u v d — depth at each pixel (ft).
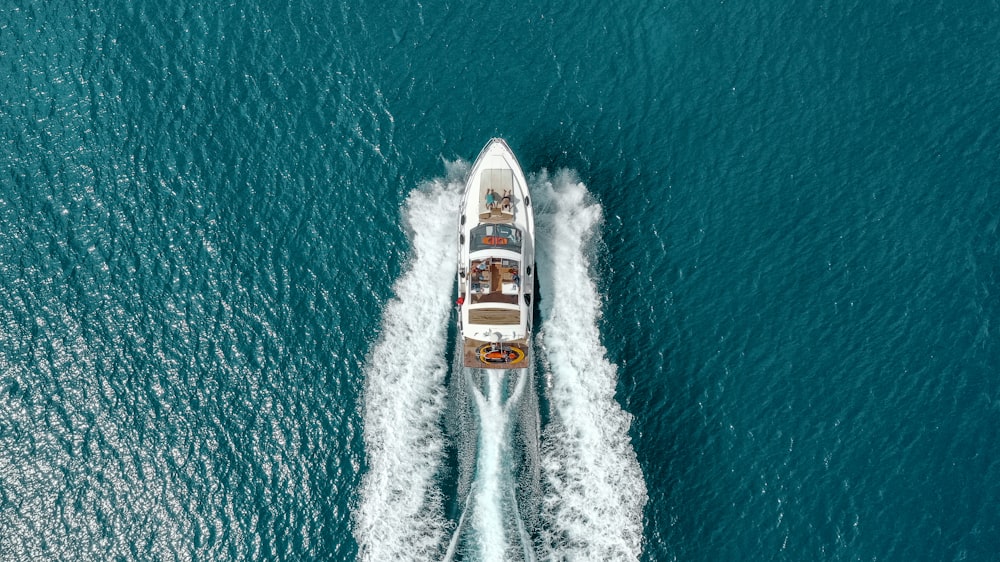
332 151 199.72
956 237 194.08
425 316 189.88
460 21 208.33
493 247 177.68
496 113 201.46
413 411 184.34
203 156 199.62
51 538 177.17
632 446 183.32
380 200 196.65
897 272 192.24
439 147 199.41
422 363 187.01
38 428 183.32
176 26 208.33
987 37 208.13
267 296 191.31
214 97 203.31
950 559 173.68
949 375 185.47
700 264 193.67
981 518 175.94
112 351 187.93
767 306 191.21
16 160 199.52
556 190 195.83
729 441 183.52
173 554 176.35
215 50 206.49
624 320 190.60
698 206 196.75
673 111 202.28
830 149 200.23
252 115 202.28
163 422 183.93
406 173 198.08
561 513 178.91
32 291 191.31
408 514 178.40
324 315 190.08
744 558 176.45
